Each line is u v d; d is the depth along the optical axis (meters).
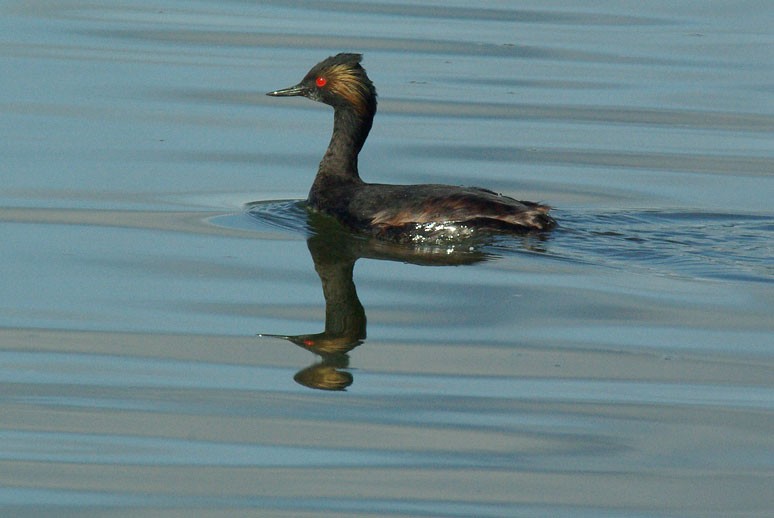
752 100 22.62
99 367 12.49
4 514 9.89
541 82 23.38
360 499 10.19
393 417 11.57
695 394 12.02
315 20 26.67
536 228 16.06
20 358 12.63
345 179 17.62
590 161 19.84
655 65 24.30
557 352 12.91
